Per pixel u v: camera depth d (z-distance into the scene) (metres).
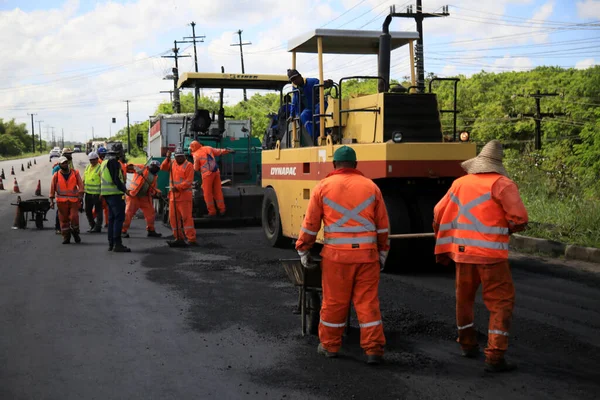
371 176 8.54
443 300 7.29
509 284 5.05
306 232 5.43
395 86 9.73
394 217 8.87
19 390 4.68
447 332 6.05
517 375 4.93
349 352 5.50
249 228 14.47
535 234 11.14
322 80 9.73
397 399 4.45
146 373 5.03
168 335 6.05
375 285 5.28
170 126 20.72
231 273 9.10
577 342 5.72
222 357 5.39
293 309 6.99
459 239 5.18
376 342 5.14
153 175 13.20
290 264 6.10
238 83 14.39
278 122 12.08
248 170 15.43
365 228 5.24
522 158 18.20
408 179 9.04
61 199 12.16
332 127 9.79
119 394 4.60
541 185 15.58
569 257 10.02
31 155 134.25
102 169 11.17
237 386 4.73
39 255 10.83
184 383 4.80
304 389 4.65
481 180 5.15
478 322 6.38
